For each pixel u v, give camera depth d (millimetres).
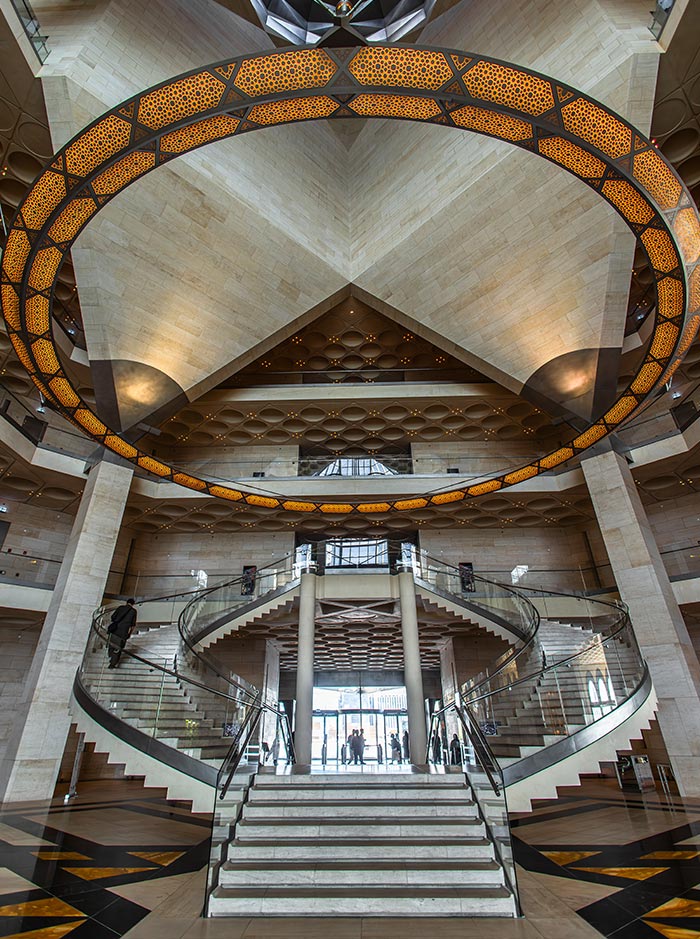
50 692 11719
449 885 3994
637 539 13461
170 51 13406
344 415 19875
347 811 5117
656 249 8844
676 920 3379
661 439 15570
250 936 3234
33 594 14602
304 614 14141
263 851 4379
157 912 3633
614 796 10367
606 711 8570
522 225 13438
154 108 7129
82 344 16875
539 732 8492
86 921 3404
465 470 19578
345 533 21609
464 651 19094
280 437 21359
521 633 13672
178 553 21172
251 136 14961
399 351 19422
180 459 21531
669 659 11977
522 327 14492
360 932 3318
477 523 20984
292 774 6059
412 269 15070
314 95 7230
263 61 6715
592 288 13352
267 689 18984
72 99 11141
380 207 16234
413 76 6973
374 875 4035
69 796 10375
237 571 20766
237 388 18859
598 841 5906
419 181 15188
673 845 5574
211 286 14398
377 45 6520
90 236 12695
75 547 13688
